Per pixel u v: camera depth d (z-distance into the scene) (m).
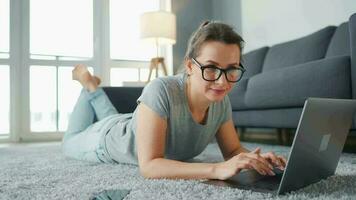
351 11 2.58
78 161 1.52
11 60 3.90
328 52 2.33
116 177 1.05
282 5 3.31
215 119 1.14
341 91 1.61
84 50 4.25
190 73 0.95
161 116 1.00
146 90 1.04
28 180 1.04
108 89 2.30
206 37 0.86
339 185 0.89
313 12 2.95
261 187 0.83
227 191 0.80
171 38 3.70
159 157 0.99
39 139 4.01
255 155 0.84
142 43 4.06
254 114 2.42
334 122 0.83
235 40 0.85
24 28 3.97
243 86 2.52
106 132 1.40
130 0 4.43
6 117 3.92
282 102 1.99
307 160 0.79
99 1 4.28
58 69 4.13
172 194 0.80
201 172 0.90
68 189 0.88
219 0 4.36
